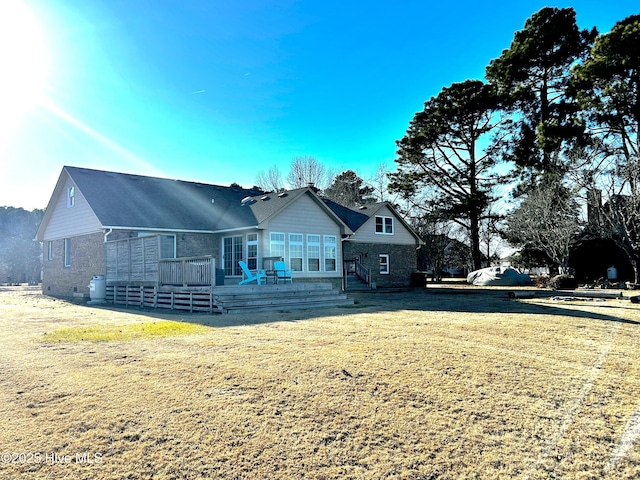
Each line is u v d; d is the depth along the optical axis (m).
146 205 19.98
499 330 8.37
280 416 4.09
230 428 3.83
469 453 3.46
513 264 29.98
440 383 5.03
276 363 5.80
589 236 24.16
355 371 5.43
